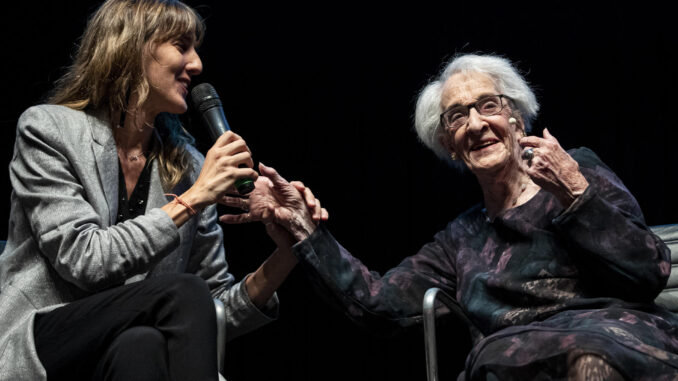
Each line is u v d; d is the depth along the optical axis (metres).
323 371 4.20
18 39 3.52
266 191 1.92
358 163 4.14
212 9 3.98
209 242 1.91
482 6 3.84
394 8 3.96
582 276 1.76
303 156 4.14
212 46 3.99
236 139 1.67
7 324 1.49
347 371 4.19
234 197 1.90
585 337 1.46
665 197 3.65
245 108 4.10
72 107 1.72
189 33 1.79
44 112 1.66
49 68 3.52
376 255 4.14
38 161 1.60
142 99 1.70
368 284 1.98
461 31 3.86
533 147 1.75
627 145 3.69
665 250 1.68
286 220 1.91
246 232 4.24
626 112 3.70
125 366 1.27
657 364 1.44
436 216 4.10
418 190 4.12
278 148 4.14
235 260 4.21
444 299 1.84
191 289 1.40
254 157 4.13
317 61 4.07
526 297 1.78
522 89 2.04
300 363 4.22
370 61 4.03
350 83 4.07
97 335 1.36
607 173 1.86
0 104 3.52
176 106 1.76
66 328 1.39
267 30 4.02
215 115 1.75
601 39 3.73
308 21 4.02
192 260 1.90
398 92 4.03
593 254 1.65
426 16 3.92
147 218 1.53
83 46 1.78
